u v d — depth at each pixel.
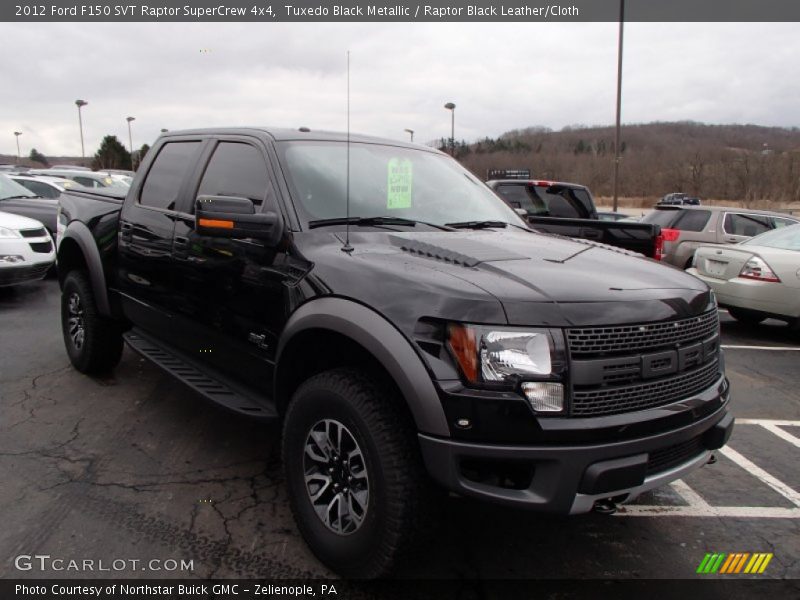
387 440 2.36
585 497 2.25
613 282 2.56
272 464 3.68
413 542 2.38
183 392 4.80
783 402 5.37
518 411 2.19
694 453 2.69
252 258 3.14
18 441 3.86
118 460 3.66
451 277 2.45
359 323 2.45
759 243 8.05
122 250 4.36
